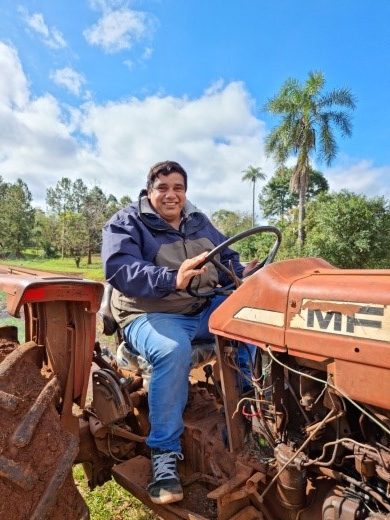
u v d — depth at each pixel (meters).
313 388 1.60
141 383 2.55
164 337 2.14
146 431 2.44
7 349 1.99
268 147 30.31
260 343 1.70
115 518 2.51
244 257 28.73
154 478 1.96
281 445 1.71
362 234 22.56
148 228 2.48
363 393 1.36
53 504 1.65
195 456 2.08
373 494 1.44
